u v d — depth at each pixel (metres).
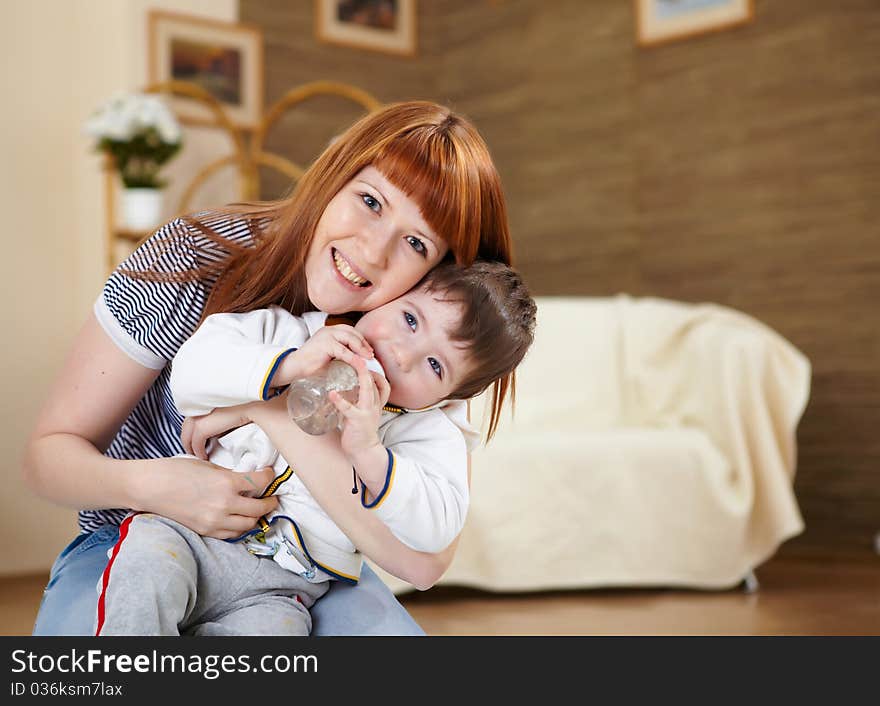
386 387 1.19
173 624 1.11
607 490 3.64
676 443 3.68
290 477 1.27
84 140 4.72
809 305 4.74
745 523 3.63
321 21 5.48
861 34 4.63
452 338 1.27
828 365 4.68
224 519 1.20
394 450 1.27
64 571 1.33
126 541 1.16
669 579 3.64
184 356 1.21
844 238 4.65
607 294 5.38
